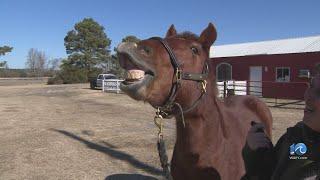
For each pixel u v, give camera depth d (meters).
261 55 29.30
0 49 68.50
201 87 3.07
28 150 10.02
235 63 30.86
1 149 10.23
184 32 3.16
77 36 72.69
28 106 22.30
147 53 2.77
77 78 62.84
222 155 3.32
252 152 2.93
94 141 11.02
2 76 92.56
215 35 3.17
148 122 14.66
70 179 7.48
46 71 99.62
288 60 27.88
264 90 28.98
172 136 11.39
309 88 2.34
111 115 17.19
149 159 8.73
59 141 11.09
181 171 3.32
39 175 7.80
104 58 72.62
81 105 22.41
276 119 15.11
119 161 8.66
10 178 7.65
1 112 19.12
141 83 2.65
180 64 2.91
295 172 2.31
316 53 26.48
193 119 3.11
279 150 2.60
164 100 2.89
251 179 2.98
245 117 4.18
